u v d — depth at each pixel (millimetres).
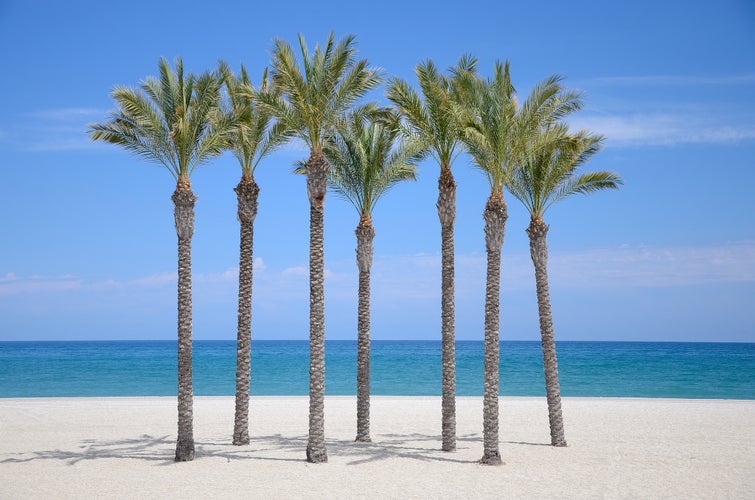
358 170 21156
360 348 20922
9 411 28812
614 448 19391
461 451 18844
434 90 18172
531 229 20172
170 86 17594
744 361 82750
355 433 22859
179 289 17266
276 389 47500
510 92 17609
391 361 84938
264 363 80312
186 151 17453
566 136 18078
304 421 26094
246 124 18828
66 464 16938
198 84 17766
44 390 45344
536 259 20094
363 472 15844
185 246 17297
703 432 22734
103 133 17625
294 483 14664
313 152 17359
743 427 24000
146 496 13492
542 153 19453
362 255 21000
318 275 17125
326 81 16938
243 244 19625
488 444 16828
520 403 32531
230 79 20094
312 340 17156
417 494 13648
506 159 17156
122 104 17062
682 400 34250
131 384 49781
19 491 13945
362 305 21047
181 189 17250
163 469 16219
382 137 21047
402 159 21219
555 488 14227
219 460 17344
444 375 18906
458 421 25984
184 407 17297
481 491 13945
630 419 26250
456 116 17562
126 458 17781
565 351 134375
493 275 16891
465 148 18297
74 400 33812
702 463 17109
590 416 27234
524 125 16797
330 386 50312
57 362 80750
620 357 97938
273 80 17125
